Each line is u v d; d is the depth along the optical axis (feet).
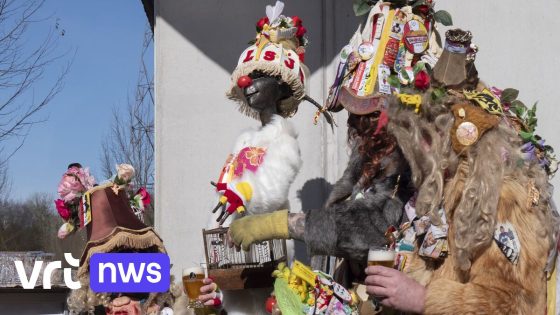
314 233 9.93
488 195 7.94
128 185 14.88
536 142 8.98
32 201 33.32
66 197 14.58
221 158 16.49
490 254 7.92
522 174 8.21
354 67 11.27
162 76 16.83
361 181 10.44
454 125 8.32
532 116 9.32
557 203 14.19
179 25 16.87
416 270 8.66
